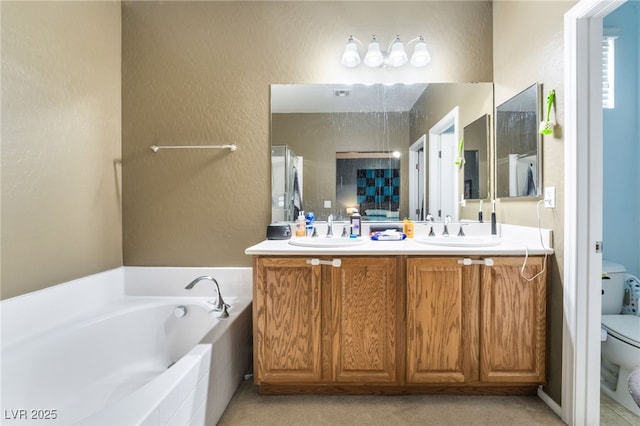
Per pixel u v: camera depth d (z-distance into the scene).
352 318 1.56
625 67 2.09
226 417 1.49
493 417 1.48
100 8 1.93
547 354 1.56
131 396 1.04
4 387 1.26
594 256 1.39
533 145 1.68
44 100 1.56
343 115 2.12
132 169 2.12
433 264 1.54
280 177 2.12
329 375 1.57
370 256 1.56
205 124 2.12
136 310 1.85
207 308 1.86
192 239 2.13
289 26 2.12
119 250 2.11
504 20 1.98
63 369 1.48
